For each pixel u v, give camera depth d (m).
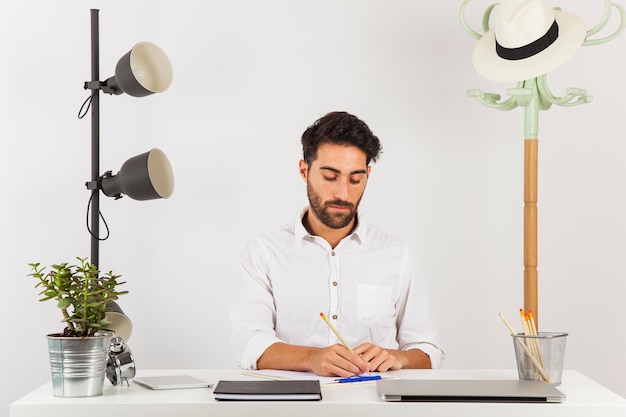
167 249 3.37
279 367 2.19
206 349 3.37
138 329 3.37
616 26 3.33
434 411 1.70
